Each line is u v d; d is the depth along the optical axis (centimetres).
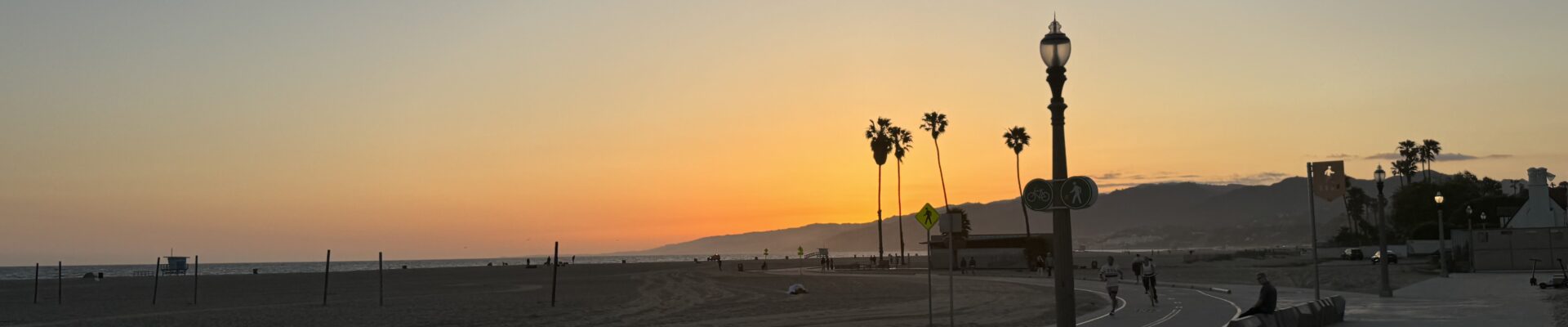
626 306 3881
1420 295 3575
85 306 4438
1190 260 11662
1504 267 6031
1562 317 2434
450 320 3198
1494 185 13350
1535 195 8325
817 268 11144
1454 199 11262
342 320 3281
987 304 3553
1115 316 2709
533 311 3578
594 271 10362
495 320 3203
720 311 3384
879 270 9469
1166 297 3681
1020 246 8588
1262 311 2005
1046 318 2798
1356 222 17738
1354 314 2658
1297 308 2109
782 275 7956
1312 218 2925
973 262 7925
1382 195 3528
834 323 2720
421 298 4762
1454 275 5544
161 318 3525
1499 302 3089
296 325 3119
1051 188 1376
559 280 7569
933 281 6112
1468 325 2270
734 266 13400
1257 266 8325
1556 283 3816
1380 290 3484
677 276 8038
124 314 3788
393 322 3164
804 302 3934
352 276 9131
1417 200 11575
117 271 19750
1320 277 5438
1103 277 2861
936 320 2789
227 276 9544
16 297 5484
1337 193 2894
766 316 3116
